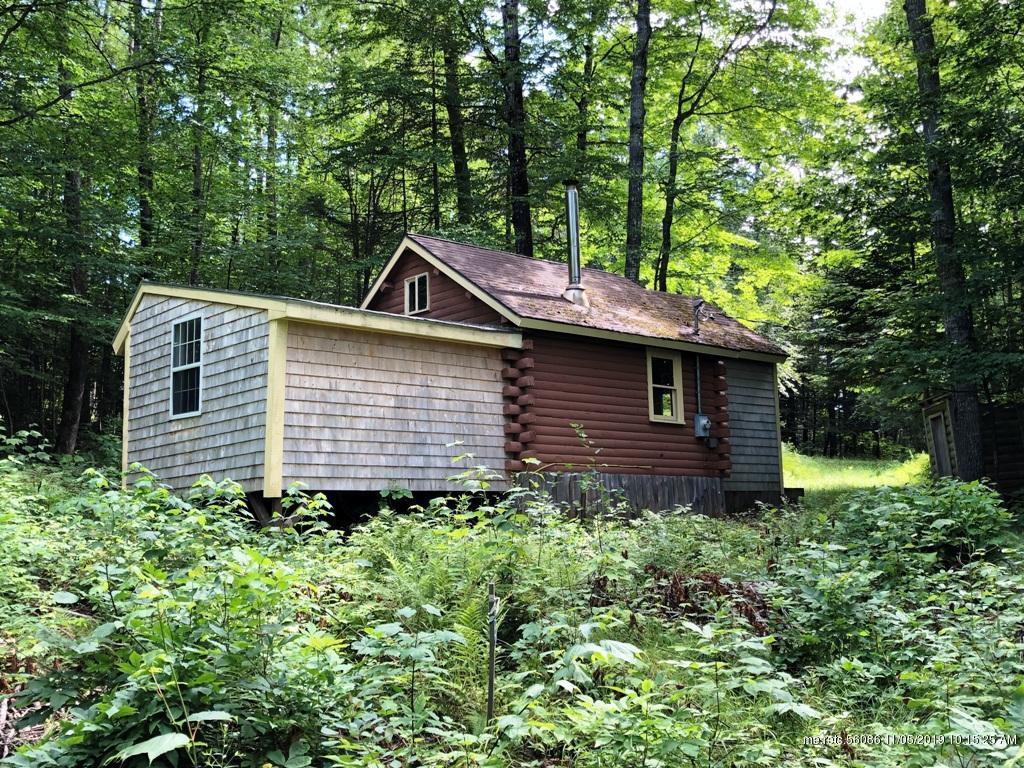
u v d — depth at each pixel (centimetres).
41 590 710
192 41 2275
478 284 1593
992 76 1767
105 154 2166
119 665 388
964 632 637
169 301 1465
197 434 1359
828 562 705
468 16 2531
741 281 3466
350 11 2686
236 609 447
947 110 1630
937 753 452
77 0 1978
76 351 2242
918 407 2477
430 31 2492
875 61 2258
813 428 4828
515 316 1506
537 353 1559
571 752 474
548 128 2619
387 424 1330
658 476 1691
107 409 2778
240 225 3073
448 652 564
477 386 1473
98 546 682
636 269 2519
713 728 467
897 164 1803
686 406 1814
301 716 432
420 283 1853
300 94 2494
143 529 653
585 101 2844
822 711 521
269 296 1230
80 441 2441
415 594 657
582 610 670
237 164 2770
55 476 1459
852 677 578
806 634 622
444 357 1430
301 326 1250
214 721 419
